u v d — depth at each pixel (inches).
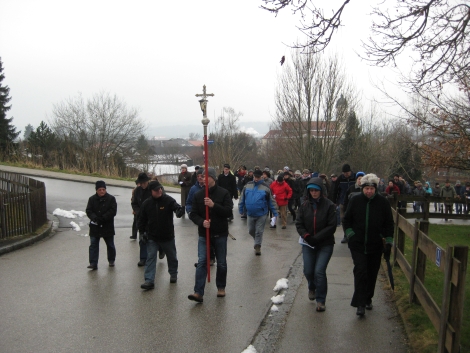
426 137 413.7
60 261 366.6
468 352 183.0
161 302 262.7
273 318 236.2
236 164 1870.1
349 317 234.5
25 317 237.0
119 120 1846.7
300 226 250.2
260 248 407.2
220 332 217.0
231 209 271.4
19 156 1406.3
